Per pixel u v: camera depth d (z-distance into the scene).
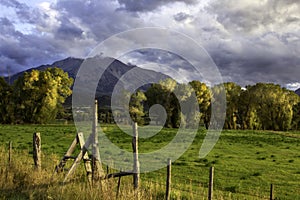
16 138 40.47
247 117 83.56
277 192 17.23
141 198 11.01
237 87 85.19
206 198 13.30
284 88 86.31
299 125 88.06
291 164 25.88
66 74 78.25
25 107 75.81
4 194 11.84
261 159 28.23
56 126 66.56
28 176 13.34
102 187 11.57
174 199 12.42
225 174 21.27
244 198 15.13
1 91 75.75
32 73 75.25
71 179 13.25
